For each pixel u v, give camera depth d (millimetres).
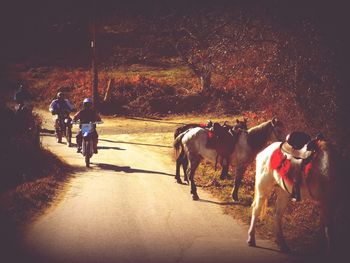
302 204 9484
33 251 7488
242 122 11859
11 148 13031
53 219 9148
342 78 10484
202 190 11828
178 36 26359
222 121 24297
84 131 14203
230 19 12977
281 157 7520
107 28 46875
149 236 8242
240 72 12547
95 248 7633
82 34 45969
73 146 18141
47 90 30297
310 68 10984
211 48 13039
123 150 17609
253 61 12273
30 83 32156
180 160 12531
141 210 9852
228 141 10969
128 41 43094
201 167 14508
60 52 41688
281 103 11570
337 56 10562
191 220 9227
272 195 10484
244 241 8055
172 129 23031
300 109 11117
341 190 6875
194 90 29000
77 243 7852
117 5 47094
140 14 45188
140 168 14375
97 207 10016
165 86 29484
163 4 34156
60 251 7492
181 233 8430
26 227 8664
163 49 40875
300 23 11008
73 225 8797
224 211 9898
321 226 8156
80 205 10156
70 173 13359
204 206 10289
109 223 8938
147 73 34188
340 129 10289
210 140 11055
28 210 9672
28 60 39125
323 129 10578
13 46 42781
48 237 8133
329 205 6953
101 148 18016
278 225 7703
